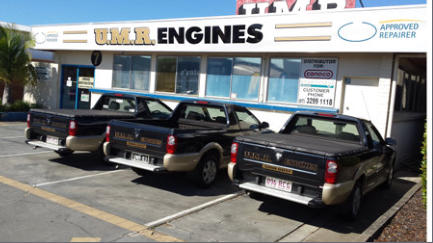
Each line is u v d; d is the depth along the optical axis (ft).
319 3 51.29
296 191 17.88
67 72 57.57
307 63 36.68
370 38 31.35
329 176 16.66
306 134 23.15
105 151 23.61
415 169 35.19
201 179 22.94
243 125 27.17
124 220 17.16
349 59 34.47
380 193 26.23
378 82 33.32
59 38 54.29
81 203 19.10
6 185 21.27
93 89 53.47
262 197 22.29
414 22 29.32
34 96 60.90
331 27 33.30
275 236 16.65
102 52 52.65
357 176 18.69
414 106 45.19
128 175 25.62
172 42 43.65
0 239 14.33
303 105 37.01
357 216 20.36
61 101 58.29
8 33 53.11
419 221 19.79
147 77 48.60
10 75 53.31
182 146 21.36
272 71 38.99
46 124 26.73
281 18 36.09
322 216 19.98
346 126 21.85
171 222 17.38
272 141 18.89
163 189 22.75
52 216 17.04
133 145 22.61
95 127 26.58
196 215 18.60
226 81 42.11
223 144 24.49
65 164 27.66
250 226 17.65
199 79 43.96
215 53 42.60
